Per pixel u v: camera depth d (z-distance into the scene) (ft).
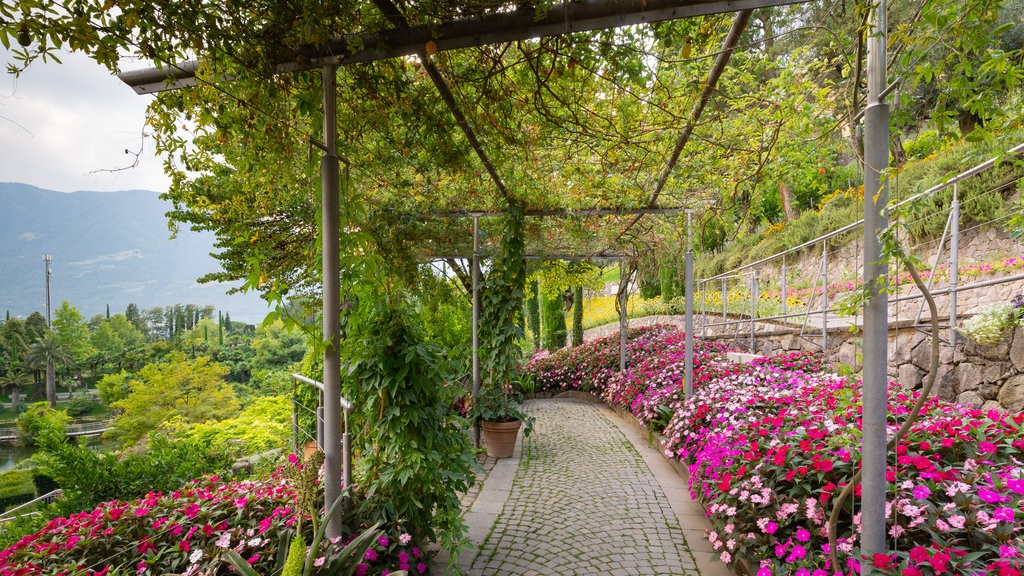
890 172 4.90
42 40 4.23
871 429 5.20
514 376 16.19
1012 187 17.01
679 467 13.43
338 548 6.50
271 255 20.70
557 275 28.76
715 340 27.02
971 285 11.03
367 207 15.23
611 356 26.73
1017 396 10.21
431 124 8.01
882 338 5.14
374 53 5.79
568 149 10.13
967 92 4.36
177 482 12.37
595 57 6.21
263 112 6.32
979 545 5.48
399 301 8.60
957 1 4.03
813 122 7.56
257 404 25.67
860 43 5.47
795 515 6.95
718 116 8.28
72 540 6.57
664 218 16.42
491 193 14.25
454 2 5.09
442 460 8.57
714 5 5.01
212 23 4.87
